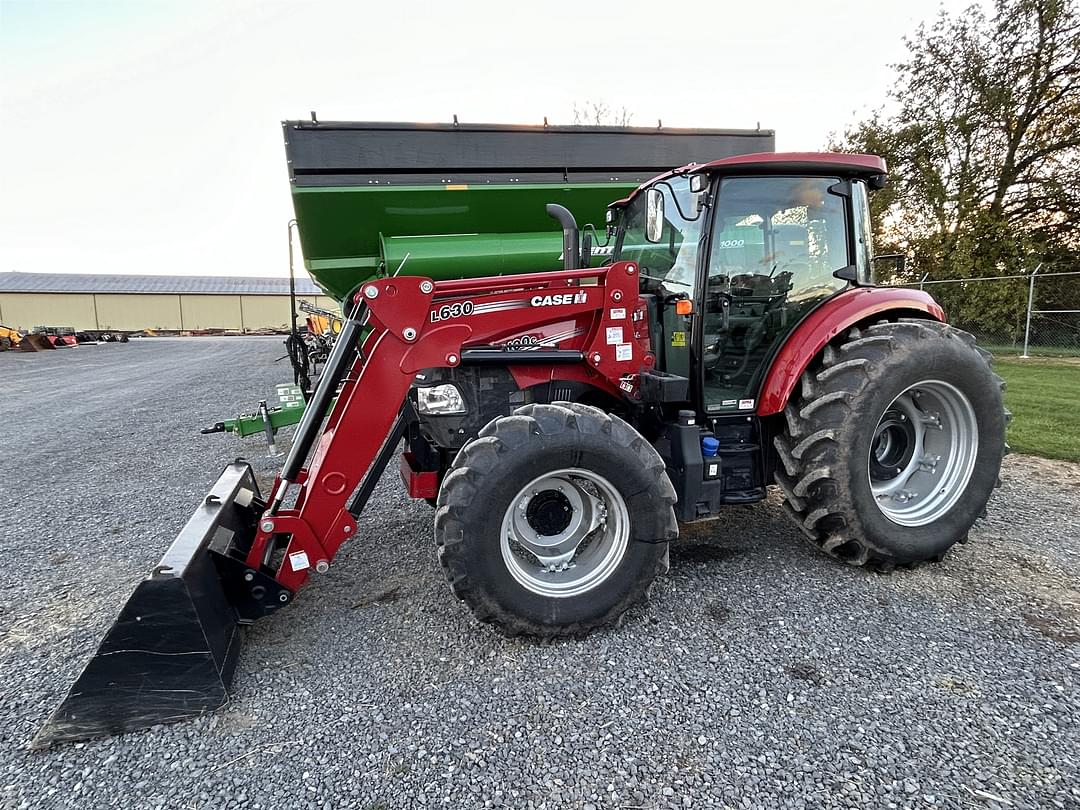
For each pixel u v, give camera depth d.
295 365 6.37
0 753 1.94
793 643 2.43
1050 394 7.79
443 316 2.56
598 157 6.04
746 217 3.04
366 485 2.62
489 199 5.81
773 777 1.76
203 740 1.96
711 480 2.89
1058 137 13.34
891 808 1.64
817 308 3.15
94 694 1.98
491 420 2.85
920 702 2.06
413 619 2.71
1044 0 12.72
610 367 2.87
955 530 3.03
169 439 6.86
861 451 2.81
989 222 13.19
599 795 1.71
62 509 4.45
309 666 2.36
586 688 2.19
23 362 18.94
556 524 2.61
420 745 1.92
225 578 2.37
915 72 14.38
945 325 3.09
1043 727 1.93
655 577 2.57
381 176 5.55
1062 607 2.67
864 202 3.29
